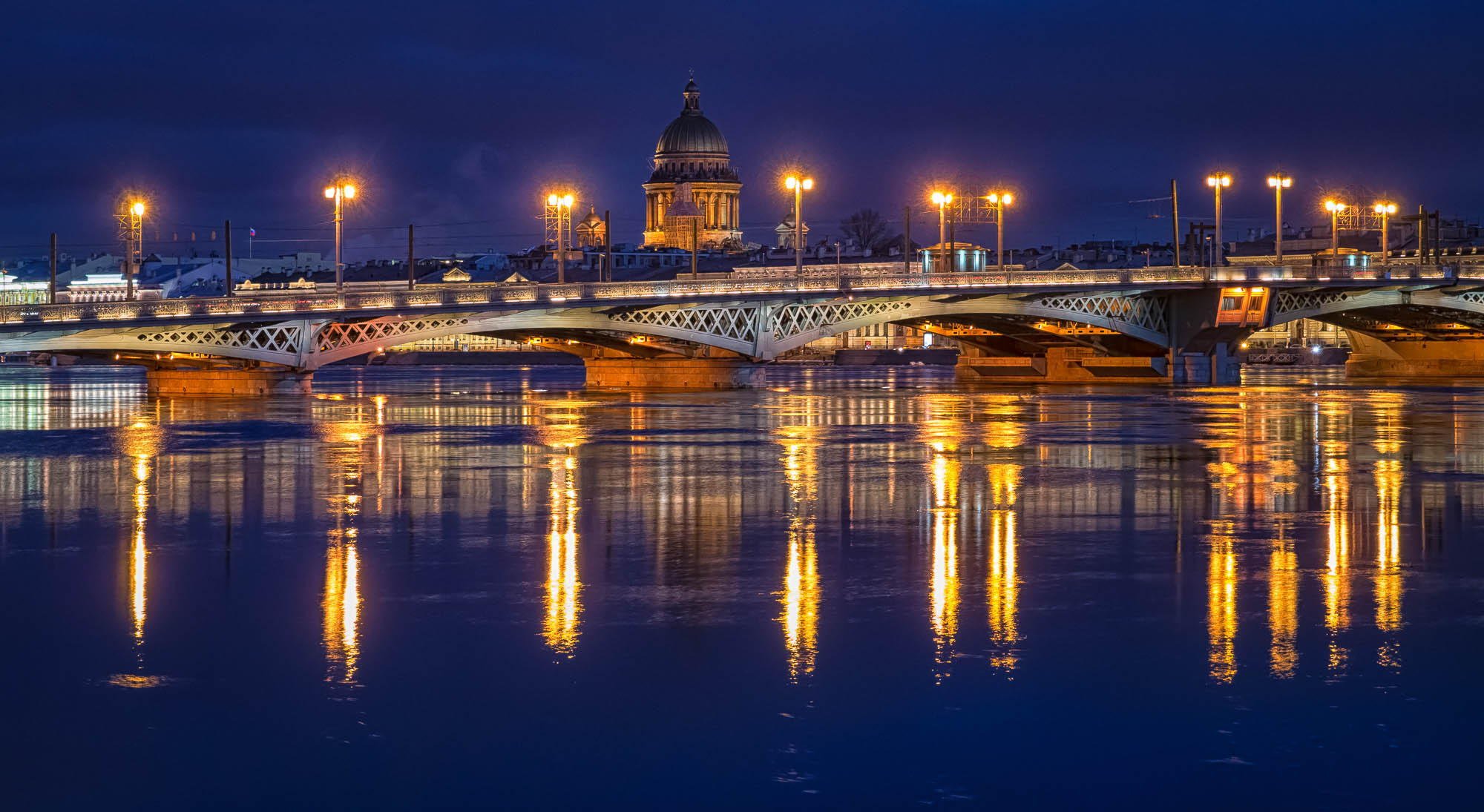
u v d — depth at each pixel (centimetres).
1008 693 2400
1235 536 3978
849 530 4100
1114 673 2512
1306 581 3300
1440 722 2256
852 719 2269
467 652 2653
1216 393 13050
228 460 6247
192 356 12650
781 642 2719
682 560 3591
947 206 16088
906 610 2988
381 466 5944
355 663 2580
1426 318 17400
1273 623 2875
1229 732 2212
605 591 3188
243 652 2656
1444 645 2697
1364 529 4122
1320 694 2392
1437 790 1991
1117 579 3322
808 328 14625
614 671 2522
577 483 5331
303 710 2319
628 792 1991
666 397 12619
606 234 14775
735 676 2494
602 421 8925
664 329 13550
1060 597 3123
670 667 2555
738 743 2166
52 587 3253
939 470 5797
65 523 4262
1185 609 3000
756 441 7275
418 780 2031
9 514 4456
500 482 5347
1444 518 4334
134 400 11881
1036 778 2031
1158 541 3884
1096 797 1967
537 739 2186
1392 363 19250
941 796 1970
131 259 14000
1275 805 1945
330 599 3109
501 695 2392
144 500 4809
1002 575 3375
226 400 11919
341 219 12588
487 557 3638
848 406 10888
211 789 2003
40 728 2236
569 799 1967
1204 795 1975
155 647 2692
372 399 12156
